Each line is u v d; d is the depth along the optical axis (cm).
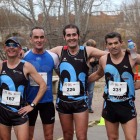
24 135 309
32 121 364
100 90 936
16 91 318
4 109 318
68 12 1491
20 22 1628
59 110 354
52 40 1545
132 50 308
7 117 317
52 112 367
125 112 312
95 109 651
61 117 354
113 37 310
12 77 319
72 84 346
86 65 354
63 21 1527
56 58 369
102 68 352
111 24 1672
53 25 1541
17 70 321
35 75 331
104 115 330
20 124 313
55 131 480
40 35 354
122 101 316
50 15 1515
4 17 1600
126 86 317
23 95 324
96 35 1620
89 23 1605
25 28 1634
